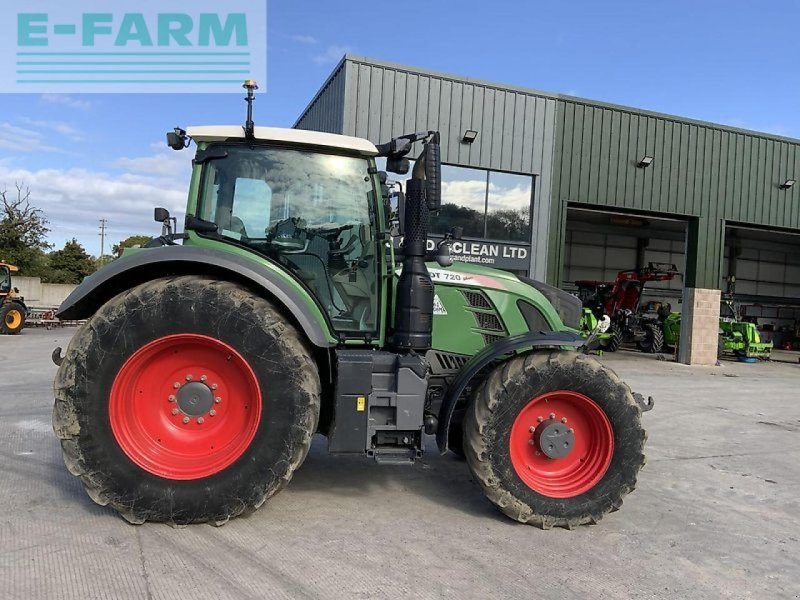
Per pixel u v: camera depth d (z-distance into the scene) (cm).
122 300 326
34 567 283
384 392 349
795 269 2594
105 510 352
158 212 417
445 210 1209
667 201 1404
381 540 332
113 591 264
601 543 346
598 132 1321
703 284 1469
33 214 3812
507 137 1234
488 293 421
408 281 363
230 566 292
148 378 338
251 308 330
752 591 299
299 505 379
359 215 385
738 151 1470
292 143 371
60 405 318
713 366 1454
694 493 451
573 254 2236
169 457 335
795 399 959
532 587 288
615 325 1712
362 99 1109
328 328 370
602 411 366
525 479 365
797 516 412
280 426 330
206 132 365
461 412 396
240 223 374
